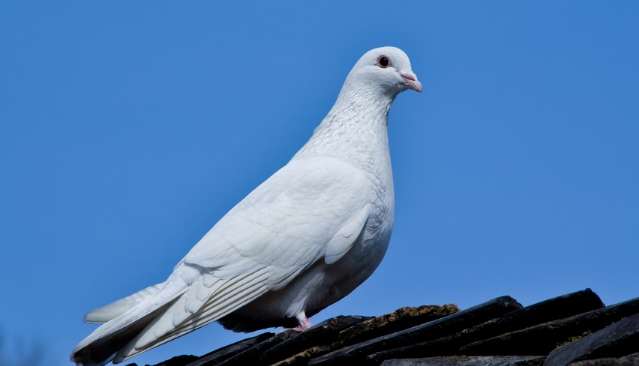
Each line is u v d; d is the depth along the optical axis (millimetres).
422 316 6965
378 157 10102
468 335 6207
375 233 9750
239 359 7578
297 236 9383
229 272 9227
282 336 7492
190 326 8992
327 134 10312
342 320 7148
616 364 4871
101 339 8531
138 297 9070
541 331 5855
